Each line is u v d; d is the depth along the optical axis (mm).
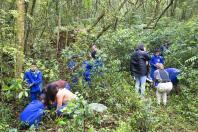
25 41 11305
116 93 9820
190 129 8820
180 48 13219
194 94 11062
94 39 11906
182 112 9875
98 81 10156
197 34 13445
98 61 10359
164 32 14523
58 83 8375
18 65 9008
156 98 10773
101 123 8023
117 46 12602
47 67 10594
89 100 9562
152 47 14172
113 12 13812
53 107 8305
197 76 11594
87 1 13516
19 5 9148
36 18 12633
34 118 7762
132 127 7781
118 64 11703
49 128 7645
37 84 9117
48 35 13539
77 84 10094
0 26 9391
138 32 15586
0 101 8805
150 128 7777
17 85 7547
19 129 7734
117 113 8891
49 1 12930
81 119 6414
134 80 11594
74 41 13211
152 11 19891
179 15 20844
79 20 15203
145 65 10469
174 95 11281
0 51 8930
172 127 8734
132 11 18250
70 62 10656
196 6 20641
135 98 9453
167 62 13109
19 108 8891
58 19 13344
